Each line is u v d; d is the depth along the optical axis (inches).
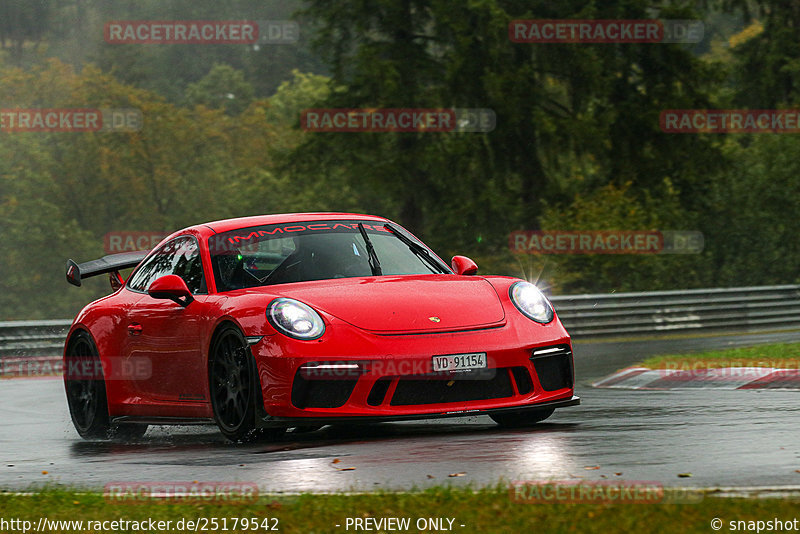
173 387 908.0
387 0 4965.6
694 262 5285.4
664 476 561.0
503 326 818.2
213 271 907.4
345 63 5280.5
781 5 5984.3
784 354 1408.7
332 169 5497.1
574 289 4498.0
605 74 4761.3
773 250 5615.2
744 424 796.6
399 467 629.3
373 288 842.8
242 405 813.2
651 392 1182.3
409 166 5137.8
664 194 5182.1
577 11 4803.2
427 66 5044.3
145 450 844.0
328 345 774.5
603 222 4471.0
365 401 773.9
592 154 4909.0
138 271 1042.1
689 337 2723.9
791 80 5969.5
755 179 5590.6
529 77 4746.6
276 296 821.9
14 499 575.2
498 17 4571.9
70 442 982.4
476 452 679.7
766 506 463.5
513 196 5073.8
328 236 947.3
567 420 894.4
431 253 976.9
